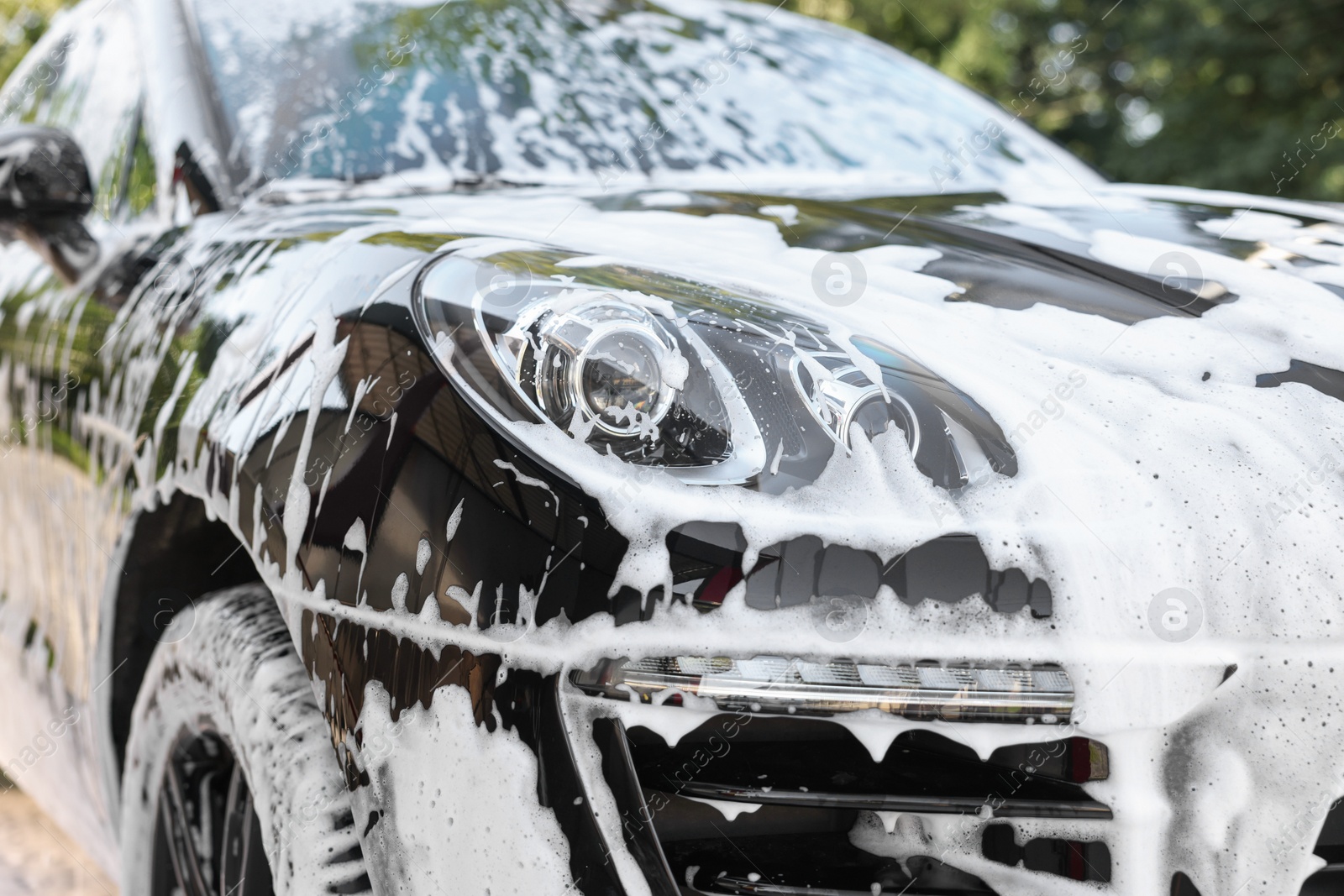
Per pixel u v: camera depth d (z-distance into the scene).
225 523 1.05
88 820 1.60
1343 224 1.40
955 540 0.84
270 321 1.11
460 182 1.64
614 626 0.82
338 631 0.92
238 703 1.05
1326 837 0.85
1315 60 8.05
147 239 1.56
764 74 2.09
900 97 2.15
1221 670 0.84
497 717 0.83
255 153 1.63
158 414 1.21
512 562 0.84
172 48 1.80
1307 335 1.08
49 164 1.55
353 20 1.87
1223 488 0.89
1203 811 0.84
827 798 0.86
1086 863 0.85
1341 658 0.84
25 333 1.69
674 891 0.83
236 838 1.13
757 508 0.84
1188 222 1.42
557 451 0.86
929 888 0.88
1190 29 8.46
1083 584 0.84
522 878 0.82
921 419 0.91
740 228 1.31
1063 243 1.31
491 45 1.91
